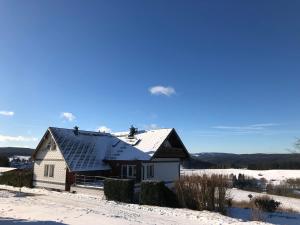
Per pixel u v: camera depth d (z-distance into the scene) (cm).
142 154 3591
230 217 2203
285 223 2317
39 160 3925
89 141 3994
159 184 2642
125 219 1777
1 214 1798
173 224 1764
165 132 3912
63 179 3572
